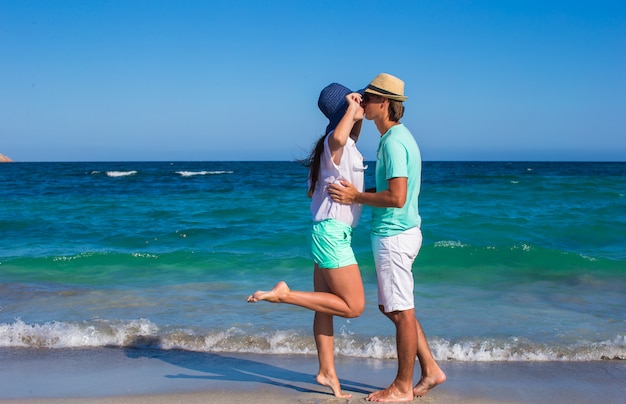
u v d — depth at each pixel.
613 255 9.02
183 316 5.32
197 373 3.96
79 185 28.42
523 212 13.53
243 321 5.12
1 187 26.53
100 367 4.09
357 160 3.24
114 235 11.16
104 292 6.35
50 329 4.86
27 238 11.02
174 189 24.67
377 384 3.72
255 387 3.67
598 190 19.27
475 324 5.05
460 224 11.53
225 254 8.77
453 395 3.52
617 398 3.48
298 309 5.55
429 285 6.77
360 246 9.54
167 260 8.35
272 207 15.41
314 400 3.43
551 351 4.33
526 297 6.16
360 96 3.19
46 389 3.64
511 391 3.59
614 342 4.49
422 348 3.48
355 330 4.81
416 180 3.24
